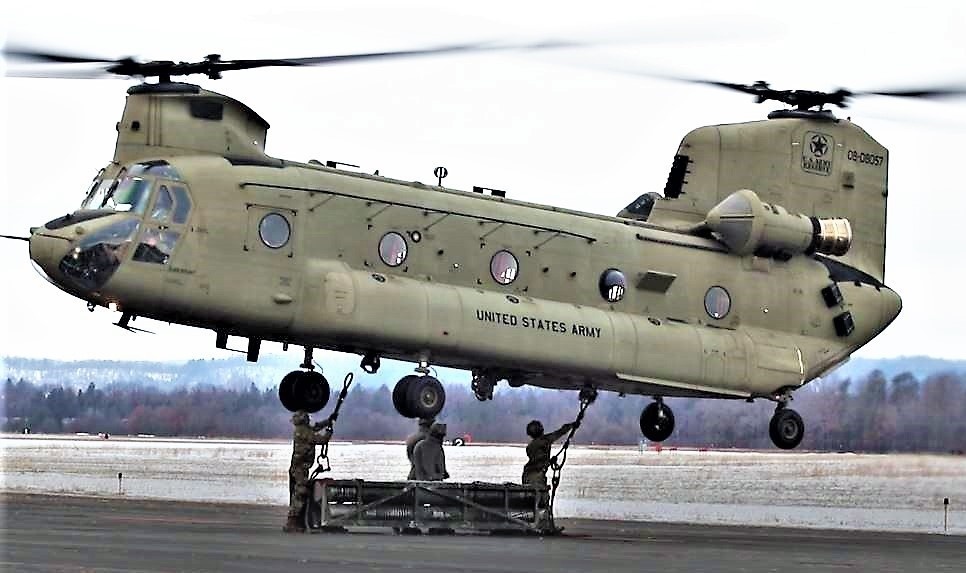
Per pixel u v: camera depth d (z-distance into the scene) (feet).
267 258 213.05
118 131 215.51
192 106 214.90
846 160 275.80
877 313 272.31
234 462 543.39
